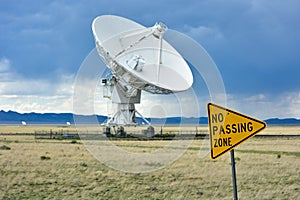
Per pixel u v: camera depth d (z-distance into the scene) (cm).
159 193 1778
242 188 1889
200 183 1978
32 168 2311
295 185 1945
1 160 2584
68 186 1900
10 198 1678
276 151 3350
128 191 1802
